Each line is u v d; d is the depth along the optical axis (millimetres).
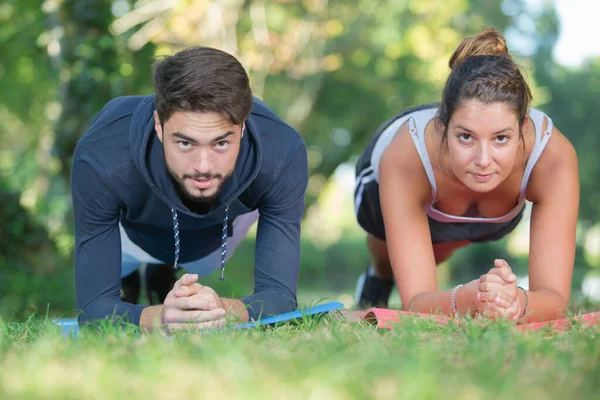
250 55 17031
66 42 12914
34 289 11102
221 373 3018
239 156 4730
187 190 4395
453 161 4852
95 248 4961
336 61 19562
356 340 3877
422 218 5441
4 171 15266
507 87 4668
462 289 4883
